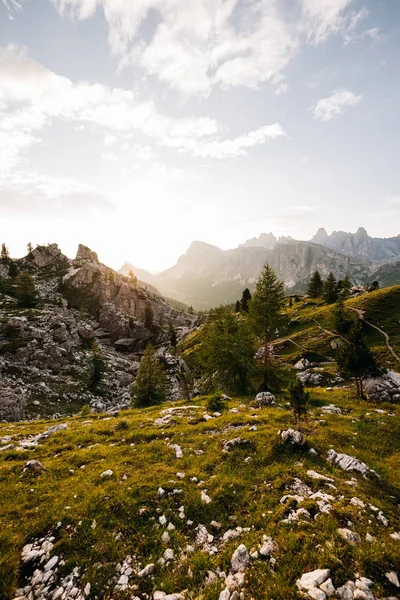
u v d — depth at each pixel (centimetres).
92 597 789
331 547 849
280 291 3662
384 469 1383
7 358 5975
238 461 1438
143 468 1426
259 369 3466
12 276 13912
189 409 2586
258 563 827
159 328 14575
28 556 912
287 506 1064
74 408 5166
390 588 730
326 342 6575
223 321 4288
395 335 5950
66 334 7988
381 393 3009
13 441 2061
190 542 965
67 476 1398
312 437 1694
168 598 759
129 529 1013
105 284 15600
